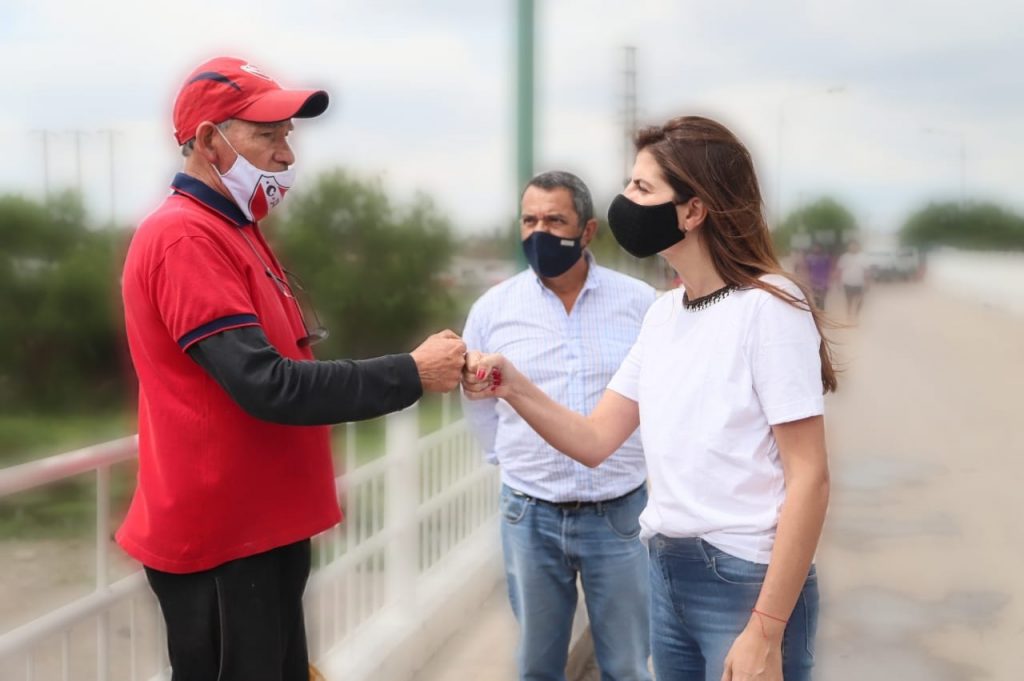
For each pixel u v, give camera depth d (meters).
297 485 2.32
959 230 98.94
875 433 10.36
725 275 2.23
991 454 9.19
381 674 3.88
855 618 5.12
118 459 2.47
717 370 2.19
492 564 5.32
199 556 2.21
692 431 2.22
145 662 2.76
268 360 2.11
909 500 7.48
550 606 3.42
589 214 3.36
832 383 2.28
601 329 3.41
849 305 28.97
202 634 2.27
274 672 2.31
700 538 2.23
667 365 2.30
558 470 3.28
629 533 3.33
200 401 2.19
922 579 5.69
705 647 2.28
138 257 2.18
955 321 26.72
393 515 4.28
